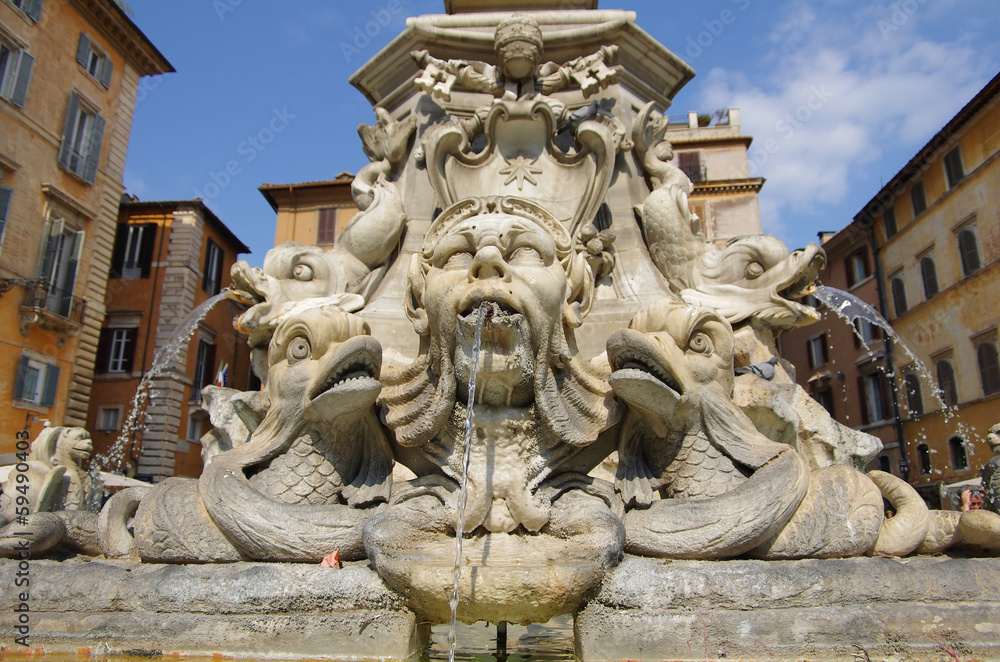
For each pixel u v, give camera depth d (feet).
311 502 11.64
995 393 72.33
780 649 9.21
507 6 23.38
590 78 19.25
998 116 73.72
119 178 79.97
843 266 100.78
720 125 96.68
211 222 92.32
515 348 11.10
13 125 66.28
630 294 17.74
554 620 14.28
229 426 16.10
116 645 9.76
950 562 10.18
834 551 10.36
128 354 83.35
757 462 11.08
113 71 79.71
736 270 17.81
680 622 9.34
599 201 17.81
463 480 10.48
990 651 9.26
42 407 67.10
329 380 11.57
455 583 9.37
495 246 11.45
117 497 12.64
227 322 95.86
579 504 10.75
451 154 18.21
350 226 18.72
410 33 20.57
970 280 77.15
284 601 9.77
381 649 9.54
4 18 65.26
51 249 69.15
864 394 90.74
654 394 11.07
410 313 12.94
